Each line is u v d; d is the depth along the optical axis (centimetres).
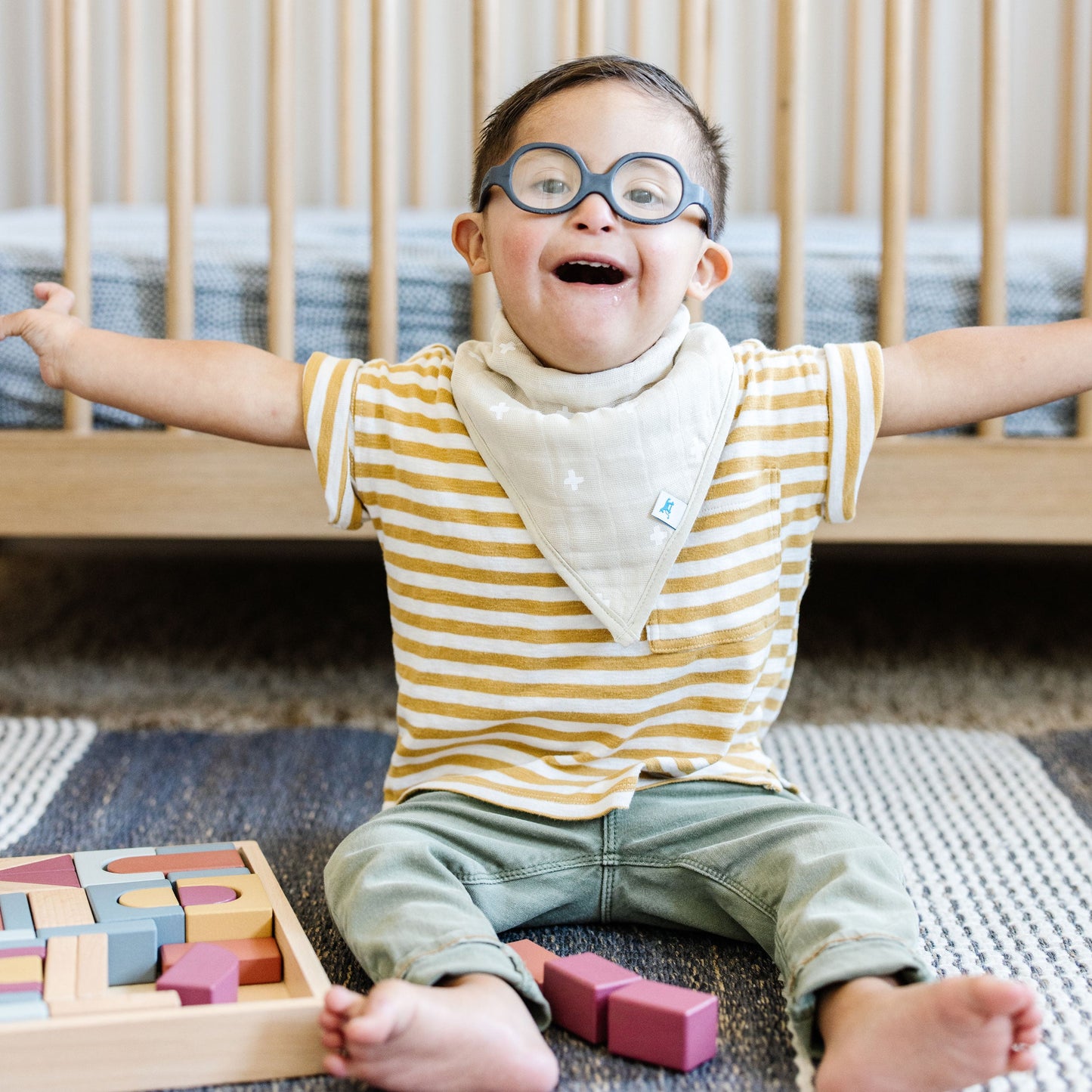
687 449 75
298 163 203
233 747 106
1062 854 84
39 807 91
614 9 195
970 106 202
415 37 195
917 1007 51
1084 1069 58
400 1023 51
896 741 107
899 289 106
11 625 144
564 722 75
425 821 70
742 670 76
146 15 200
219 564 178
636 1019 58
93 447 108
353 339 110
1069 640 142
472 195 85
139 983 62
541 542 75
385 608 154
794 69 104
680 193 76
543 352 77
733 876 69
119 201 204
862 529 109
